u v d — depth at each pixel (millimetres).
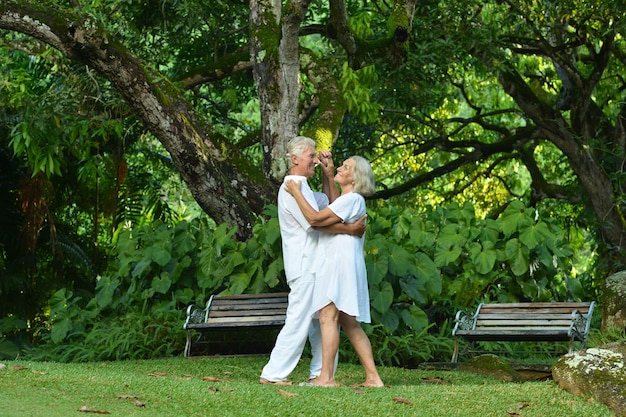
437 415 6074
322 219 7273
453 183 23734
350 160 7500
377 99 16203
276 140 11734
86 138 13008
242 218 11750
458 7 14328
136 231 11617
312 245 7438
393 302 10406
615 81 19391
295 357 7402
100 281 11242
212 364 8906
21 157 15273
